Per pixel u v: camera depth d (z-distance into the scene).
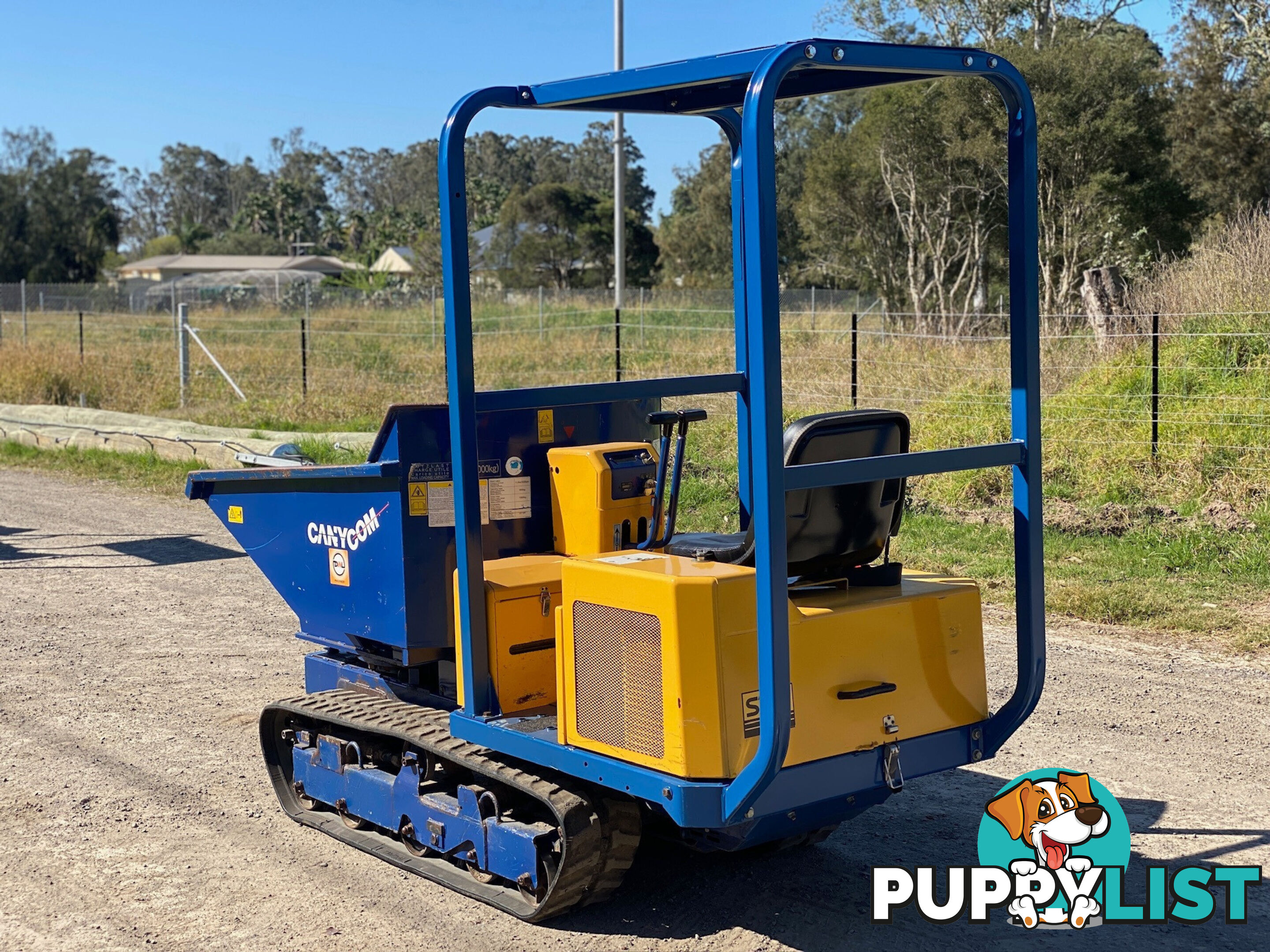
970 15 35.56
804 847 4.95
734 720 3.63
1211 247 14.59
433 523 4.80
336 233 112.50
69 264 77.25
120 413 17.30
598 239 52.09
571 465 4.71
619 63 22.97
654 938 4.20
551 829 4.20
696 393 4.79
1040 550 4.19
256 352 22.86
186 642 8.06
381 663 5.18
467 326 4.05
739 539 4.36
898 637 4.00
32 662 7.60
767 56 3.38
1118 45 31.70
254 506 5.51
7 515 12.52
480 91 4.00
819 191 35.09
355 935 4.22
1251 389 11.78
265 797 5.54
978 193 32.06
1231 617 8.00
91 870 4.76
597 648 3.88
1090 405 12.41
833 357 16.77
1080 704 6.56
